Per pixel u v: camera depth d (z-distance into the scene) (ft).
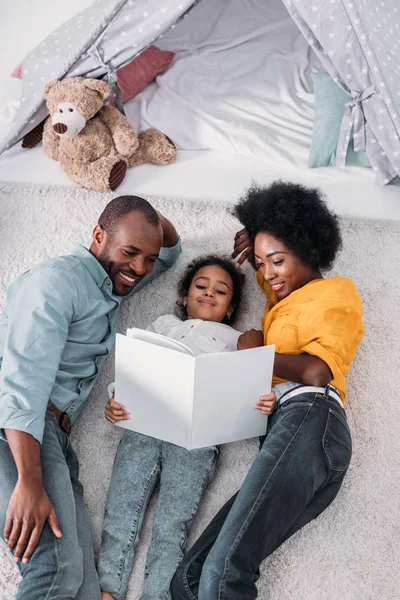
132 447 5.46
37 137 7.78
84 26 7.43
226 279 6.12
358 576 5.08
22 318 5.10
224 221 6.98
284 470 4.83
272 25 8.74
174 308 6.44
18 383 4.83
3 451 4.75
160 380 5.16
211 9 9.03
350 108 7.25
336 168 7.51
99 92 7.29
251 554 4.60
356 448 5.67
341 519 5.33
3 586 4.98
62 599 4.40
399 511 5.38
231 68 8.27
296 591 5.00
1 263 6.63
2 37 9.29
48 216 7.02
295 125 7.73
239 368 5.13
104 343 5.69
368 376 6.06
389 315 6.40
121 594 4.94
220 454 5.67
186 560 4.84
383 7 7.36
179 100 7.94
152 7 6.87
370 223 6.99
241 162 7.61
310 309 5.43
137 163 7.54
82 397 5.52
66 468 4.93
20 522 4.49
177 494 5.26
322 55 6.97
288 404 5.24
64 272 5.40
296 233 5.60
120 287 5.74
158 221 5.69
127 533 5.10
